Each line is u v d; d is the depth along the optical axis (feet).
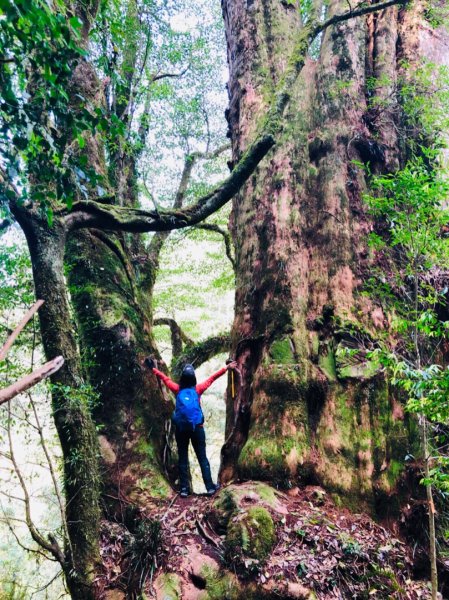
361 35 28.37
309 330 22.58
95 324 23.29
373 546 16.57
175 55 32.40
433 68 25.81
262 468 19.76
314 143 26.61
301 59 21.95
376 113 26.18
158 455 22.74
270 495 18.16
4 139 11.03
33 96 12.25
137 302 25.34
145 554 17.10
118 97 27.09
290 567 15.34
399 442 19.61
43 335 16.28
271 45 30.01
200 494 20.85
